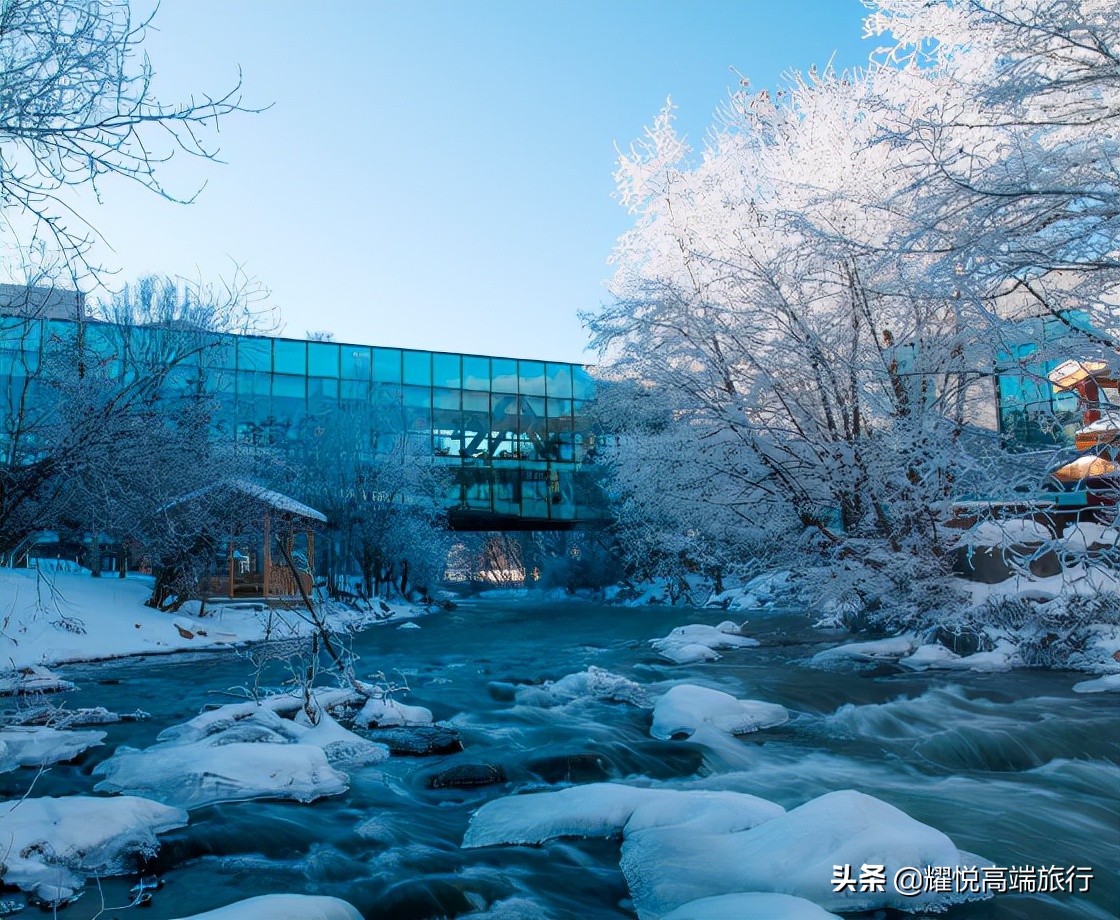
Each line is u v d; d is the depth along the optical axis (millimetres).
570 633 24547
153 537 19797
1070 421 13430
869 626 18438
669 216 19891
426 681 14008
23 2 5090
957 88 11922
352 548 35781
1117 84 9648
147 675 15414
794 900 4570
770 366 17141
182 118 4820
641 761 8172
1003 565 15383
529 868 5664
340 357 38750
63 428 14773
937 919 4773
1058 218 9844
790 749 8898
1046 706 10242
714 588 34000
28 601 18891
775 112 20078
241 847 5926
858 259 14734
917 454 14242
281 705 10062
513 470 42156
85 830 5707
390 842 6117
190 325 20766
